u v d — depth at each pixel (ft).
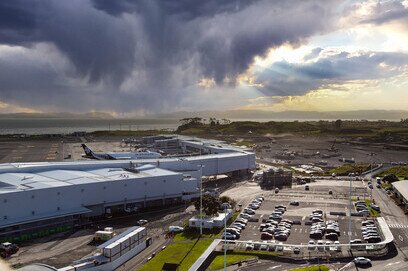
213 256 281.95
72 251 297.33
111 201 410.93
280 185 568.41
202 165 591.37
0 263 269.03
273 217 384.68
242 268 259.39
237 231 335.88
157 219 388.98
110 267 257.96
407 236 328.49
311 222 371.76
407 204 425.28
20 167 456.04
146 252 293.64
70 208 378.32
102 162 524.11
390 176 600.80
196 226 346.13
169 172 482.28
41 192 357.82
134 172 479.41
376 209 419.95
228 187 555.28
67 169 483.51
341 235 333.62
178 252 285.23
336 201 463.01
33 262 273.75
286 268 259.60
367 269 257.96
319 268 254.88
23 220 335.26
